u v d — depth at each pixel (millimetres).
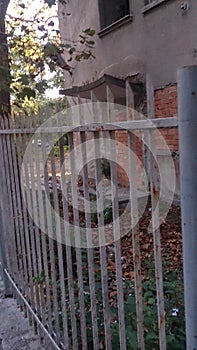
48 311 2248
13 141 2480
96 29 8039
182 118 988
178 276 2898
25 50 5465
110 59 7691
